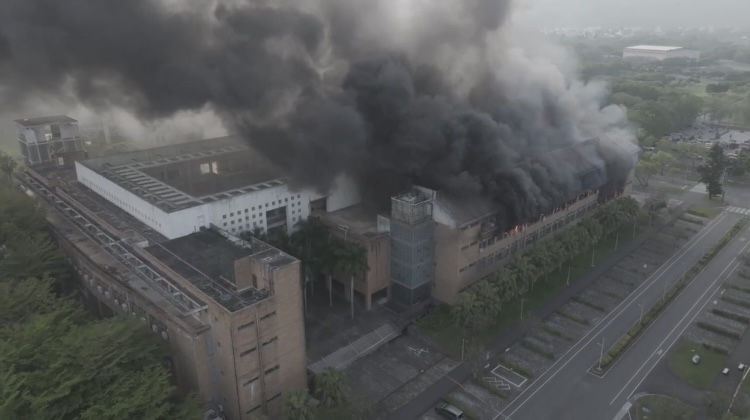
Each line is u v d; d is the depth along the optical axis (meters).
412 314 64.31
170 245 56.66
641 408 49.00
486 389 52.38
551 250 68.81
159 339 48.78
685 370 54.38
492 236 66.81
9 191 70.38
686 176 118.50
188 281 48.38
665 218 93.19
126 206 66.44
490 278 61.84
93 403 36.28
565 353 57.56
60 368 37.53
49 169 85.50
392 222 64.25
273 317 46.25
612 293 69.44
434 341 59.69
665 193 97.06
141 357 41.97
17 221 64.62
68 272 64.31
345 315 64.06
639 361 56.03
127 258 56.00
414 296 65.50
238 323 43.59
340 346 58.34
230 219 62.84
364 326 61.91
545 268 67.06
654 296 68.75
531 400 50.72
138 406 36.75
